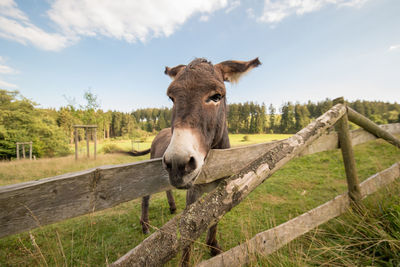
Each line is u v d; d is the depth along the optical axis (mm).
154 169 1199
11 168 8344
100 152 15258
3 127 20703
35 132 22922
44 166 8672
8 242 2830
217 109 1625
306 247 1974
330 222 2297
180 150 1188
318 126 1718
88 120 13094
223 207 986
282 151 1344
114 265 748
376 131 2660
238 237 2586
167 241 833
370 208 2158
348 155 2254
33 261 2305
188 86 1483
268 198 4027
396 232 1736
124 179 1039
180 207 4113
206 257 2260
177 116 1403
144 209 3217
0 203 677
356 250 1771
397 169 2957
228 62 2070
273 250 1693
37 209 760
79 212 875
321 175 5320
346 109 2244
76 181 860
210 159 1377
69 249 2572
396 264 1512
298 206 3527
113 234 3031
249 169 1164
